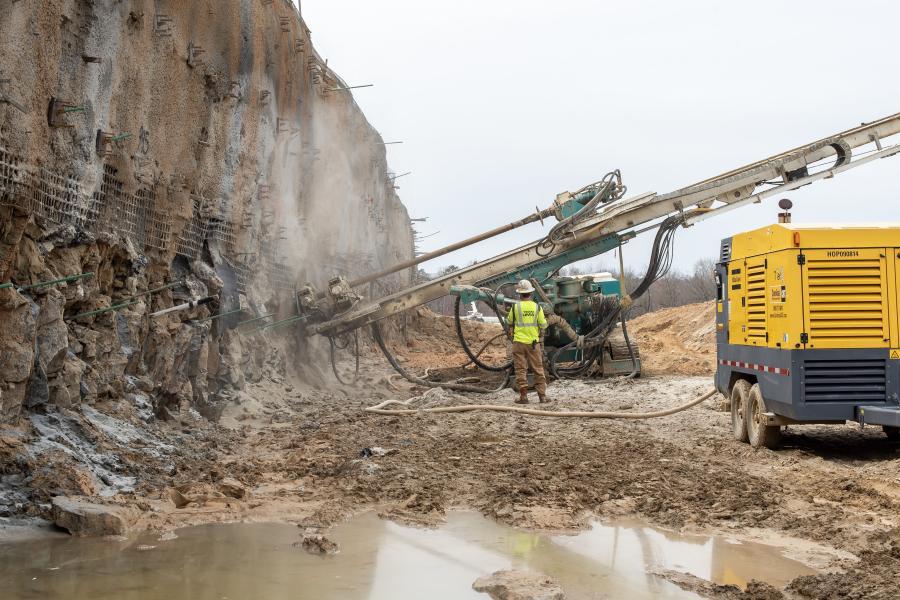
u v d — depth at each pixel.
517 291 16.02
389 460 9.48
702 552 6.19
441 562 5.82
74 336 9.31
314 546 6.09
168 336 11.37
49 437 7.90
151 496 7.43
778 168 17.59
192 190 12.91
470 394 18.03
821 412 9.72
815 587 5.21
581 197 18.55
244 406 13.55
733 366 11.64
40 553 5.77
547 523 6.92
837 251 9.81
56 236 8.98
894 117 17.36
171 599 4.88
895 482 8.34
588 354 19.34
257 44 15.66
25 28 8.43
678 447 10.74
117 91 10.54
